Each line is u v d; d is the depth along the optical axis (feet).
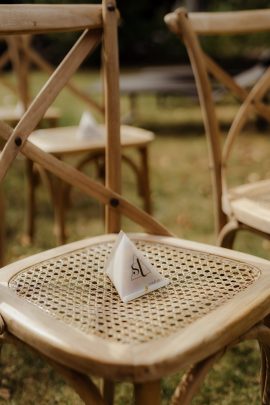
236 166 13.52
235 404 5.70
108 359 3.70
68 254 4.79
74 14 4.84
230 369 6.13
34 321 4.02
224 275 4.45
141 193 8.31
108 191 4.96
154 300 4.22
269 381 4.62
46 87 4.78
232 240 5.48
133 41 37.58
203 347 3.82
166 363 3.69
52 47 35.96
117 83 4.99
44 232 9.68
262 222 5.02
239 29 5.82
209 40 31.83
